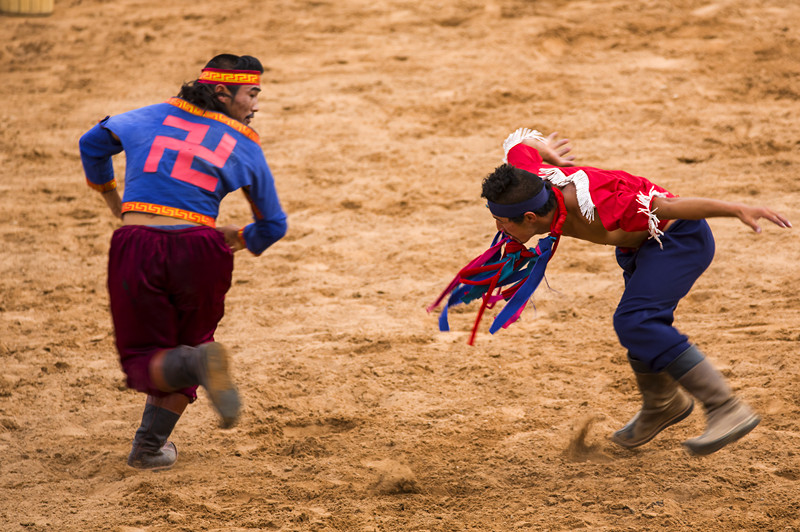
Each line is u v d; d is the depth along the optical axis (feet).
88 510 51.85
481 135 137.59
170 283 48.85
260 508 51.29
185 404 56.29
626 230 48.91
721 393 48.16
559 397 64.49
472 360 71.36
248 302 87.40
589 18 188.85
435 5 205.98
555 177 50.62
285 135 142.41
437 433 59.82
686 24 181.68
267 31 200.34
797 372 63.67
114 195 56.95
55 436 61.87
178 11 217.77
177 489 53.98
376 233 105.60
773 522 45.91
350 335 77.25
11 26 213.25
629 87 155.02
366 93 159.53
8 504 53.06
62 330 81.66
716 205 46.70
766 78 155.02
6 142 145.59
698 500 48.91
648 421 54.39
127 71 181.57
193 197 49.55
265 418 63.41
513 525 47.91
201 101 51.52
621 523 47.16
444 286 88.89
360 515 49.62
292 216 112.16
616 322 50.67
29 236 108.17
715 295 81.05
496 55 174.09
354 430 61.16
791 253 89.81
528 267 52.60
